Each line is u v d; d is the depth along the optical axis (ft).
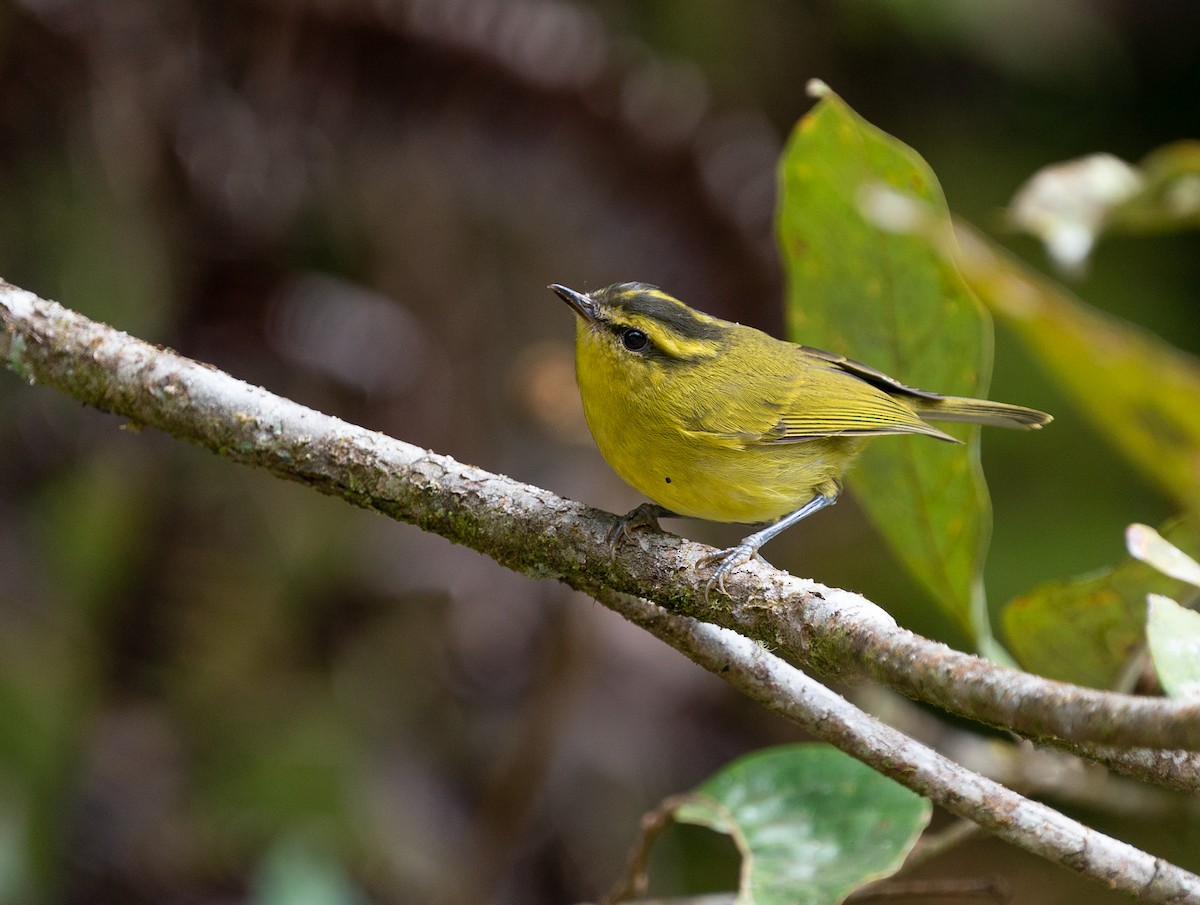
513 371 37.27
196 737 36.96
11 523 36.88
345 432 18.67
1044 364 15.08
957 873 42.98
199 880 35.37
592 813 38.27
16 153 35.58
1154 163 20.90
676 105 36.83
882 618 15.58
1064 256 20.65
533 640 37.96
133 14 34.63
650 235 37.19
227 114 35.96
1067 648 19.89
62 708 35.70
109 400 18.61
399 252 38.06
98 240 36.45
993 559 42.93
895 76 48.42
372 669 38.52
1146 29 49.44
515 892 37.45
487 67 35.58
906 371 20.98
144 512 37.55
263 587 38.09
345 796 36.52
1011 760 22.75
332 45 35.24
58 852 34.63
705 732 39.60
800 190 19.98
